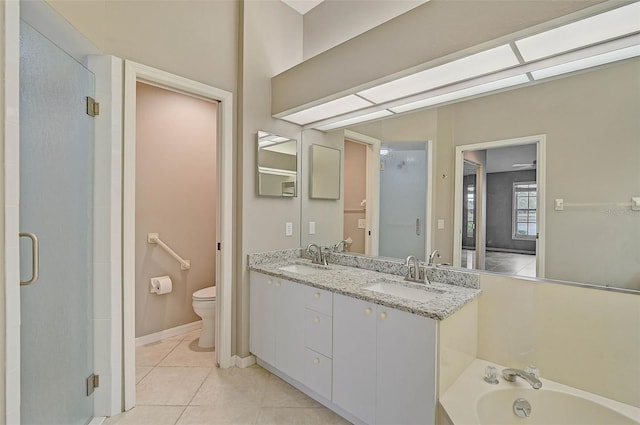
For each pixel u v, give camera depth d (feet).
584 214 4.79
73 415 5.37
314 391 6.53
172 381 7.27
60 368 5.12
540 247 5.17
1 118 3.35
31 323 4.64
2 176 3.36
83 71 5.54
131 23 6.13
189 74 7.07
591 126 4.73
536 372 5.07
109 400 5.94
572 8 3.87
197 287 10.69
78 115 5.44
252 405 6.39
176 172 10.18
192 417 5.99
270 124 8.55
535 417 4.80
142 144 9.41
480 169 5.89
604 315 4.63
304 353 6.63
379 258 7.47
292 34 9.34
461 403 4.50
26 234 4.01
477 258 5.88
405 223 6.99
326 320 6.15
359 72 6.26
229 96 7.86
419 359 4.71
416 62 5.35
